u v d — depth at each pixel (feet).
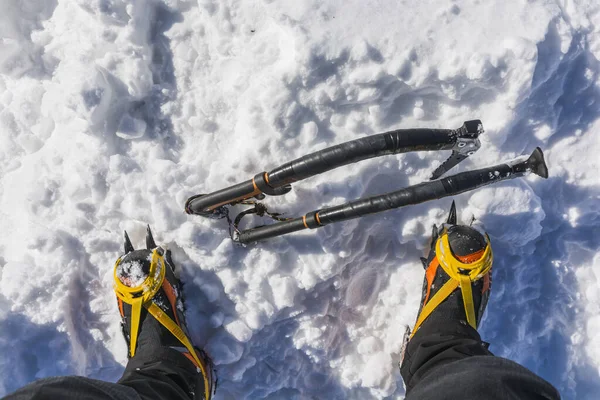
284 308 3.31
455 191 2.71
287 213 3.18
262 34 3.03
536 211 3.21
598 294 3.44
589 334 3.54
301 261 3.26
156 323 3.27
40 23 3.22
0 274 3.31
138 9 3.06
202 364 3.25
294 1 2.91
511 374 2.44
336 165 2.63
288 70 2.91
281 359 3.47
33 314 3.22
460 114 3.11
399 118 3.11
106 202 3.17
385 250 3.43
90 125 3.06
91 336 3.42
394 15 2.92
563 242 3.46
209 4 3.03
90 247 3.32
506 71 2.91
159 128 3.26
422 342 3.17
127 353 3.42
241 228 3.21
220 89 3.18
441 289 3.29
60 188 3.24
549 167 3.32
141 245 3.34
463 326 3.28
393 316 3.55
